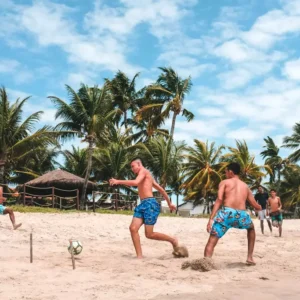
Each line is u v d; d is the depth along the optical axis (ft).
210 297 14.62
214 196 150.61
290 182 202.18
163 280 17.57
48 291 15.37
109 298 14.42
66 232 39.06
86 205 96.12
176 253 24.71
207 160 139.44
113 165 117.08
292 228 60.64
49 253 25.88
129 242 34.96
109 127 106.22
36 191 94.53
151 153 121.29
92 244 32.42
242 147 146.41
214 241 20.99
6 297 14.44
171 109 127.85
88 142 100.42
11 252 25.75
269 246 33.58
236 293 15.26
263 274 19.25
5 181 107.65
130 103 152.56
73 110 100.83
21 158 103.91
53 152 135.13
